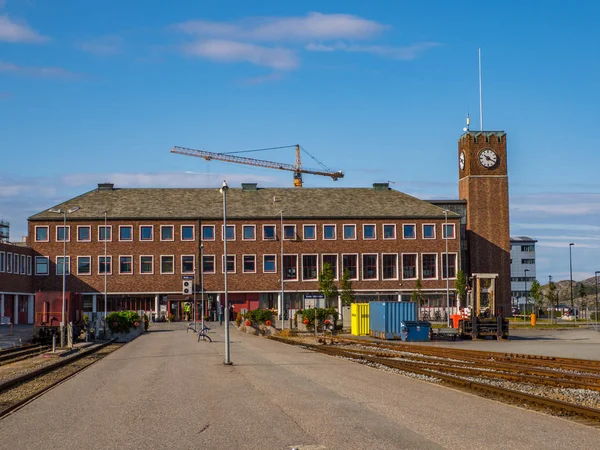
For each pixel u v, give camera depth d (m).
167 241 92.88
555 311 115.31
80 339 54.56
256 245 94.31
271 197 99.44
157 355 35.91
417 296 90.12
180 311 93.06
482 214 103.00
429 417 15.65
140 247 92.56
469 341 49.94
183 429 14.54
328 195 100.88
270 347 41.84
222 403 18.08
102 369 28.81
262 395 19.53
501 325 51.16
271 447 12.66
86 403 18.70
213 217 93.88
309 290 94.62
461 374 25.80
